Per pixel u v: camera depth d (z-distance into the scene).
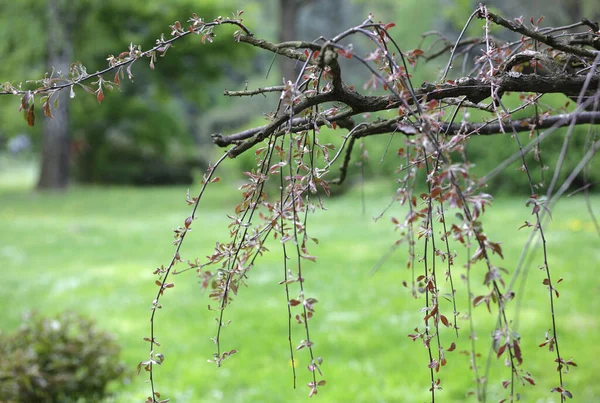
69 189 23.16
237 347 5.39
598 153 12.62
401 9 16.64
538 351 4.92
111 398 4.38
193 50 21.77
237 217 1.50
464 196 1.17
